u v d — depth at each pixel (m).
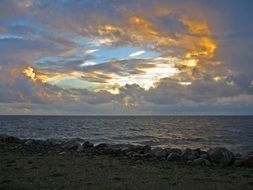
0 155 29.05
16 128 102.25
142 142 61.72
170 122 193.12
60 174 20.55
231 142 62.19
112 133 88.50
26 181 18.34
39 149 34.78
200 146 54.72
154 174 21.67
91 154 31.59
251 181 20.19
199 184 19.02
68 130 97.38
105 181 19.02
